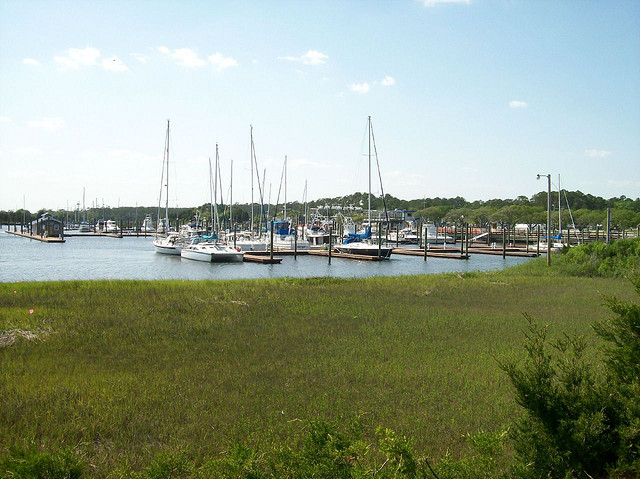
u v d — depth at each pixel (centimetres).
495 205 19338
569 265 3878
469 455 754
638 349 695
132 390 1078
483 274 3778
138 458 769
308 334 1650
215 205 8106
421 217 15025
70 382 1127
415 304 2284
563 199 15162
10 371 1209
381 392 1080
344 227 11062
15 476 554
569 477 576
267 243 7750
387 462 602
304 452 601
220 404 998
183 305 2102
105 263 6281
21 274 5009
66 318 1816
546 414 646
